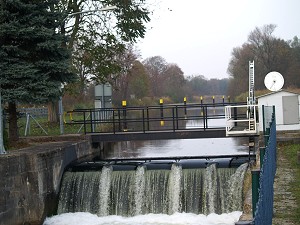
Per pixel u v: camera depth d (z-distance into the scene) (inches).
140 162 745.0
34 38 747.4
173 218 649.6
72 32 1140.5
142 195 685.9
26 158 619.5
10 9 737.0
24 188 609.9
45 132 987.9
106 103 1106.7
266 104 793.6
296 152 661.3
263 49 3316.9
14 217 583.8
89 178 715.4
